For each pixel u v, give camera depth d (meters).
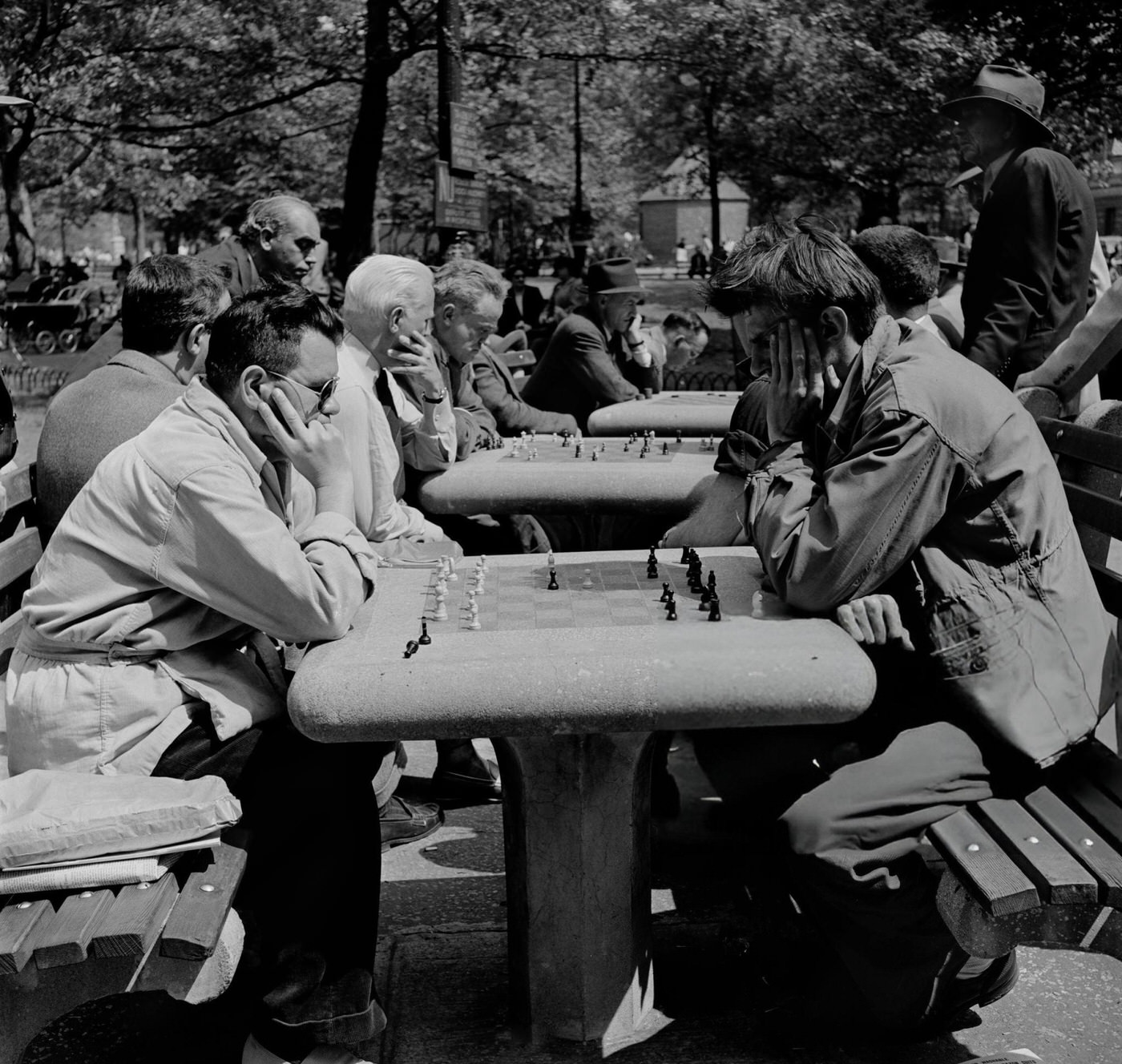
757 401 3.46
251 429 2.54
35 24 15.11
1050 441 3.35
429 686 2.14
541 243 28.70
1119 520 2.92
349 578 2.43
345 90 19.36
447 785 3.95
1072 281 4.59
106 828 2.14
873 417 2.43
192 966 2.13
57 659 2.46
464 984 2.86
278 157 19.48
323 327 2.54
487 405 5.57
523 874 2.56
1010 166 4.60
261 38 15.35
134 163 20.53
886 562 2.38
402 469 4.08
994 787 2.44
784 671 2.16
